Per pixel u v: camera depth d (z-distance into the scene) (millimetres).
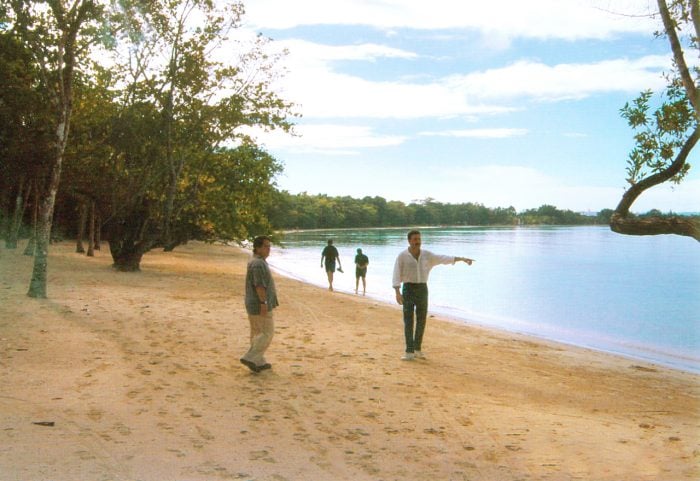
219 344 10211
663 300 24562
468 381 8844
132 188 23031
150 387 7176
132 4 18344
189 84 21750
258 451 5227
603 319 19203
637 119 5625
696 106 4895
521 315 19828
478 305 22297
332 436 5844
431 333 13648
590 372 10547
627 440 6234
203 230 28594
